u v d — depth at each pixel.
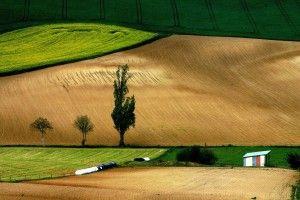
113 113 157.00
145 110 175.75
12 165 126.00
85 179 102.19
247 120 172.25
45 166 124.31
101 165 116.00
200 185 94.00
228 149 142.62
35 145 152.75
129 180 100.50
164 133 163.25
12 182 99.38
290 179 99.94
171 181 98.69
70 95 183.62
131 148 148.38
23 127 165.62
